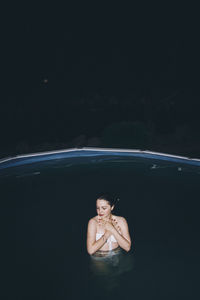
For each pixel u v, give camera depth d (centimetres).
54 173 779
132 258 433
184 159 822
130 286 378
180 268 412
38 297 369
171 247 462
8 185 712
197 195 637
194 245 469
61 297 367
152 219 548
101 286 381
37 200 636
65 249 466
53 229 524
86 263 427
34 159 856
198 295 361
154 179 724
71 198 641
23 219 560
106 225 401
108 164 828
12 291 381
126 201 619
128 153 888
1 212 586
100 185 700
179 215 561
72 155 888
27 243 486
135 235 498
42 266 428
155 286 378
